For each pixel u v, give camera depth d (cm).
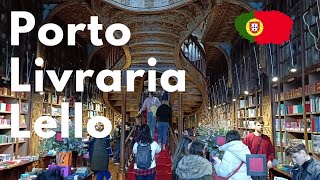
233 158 355
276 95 850
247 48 1154
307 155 292
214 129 759
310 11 623
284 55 770
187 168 349
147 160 534
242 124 1219
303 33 648
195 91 1170
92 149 659
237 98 1294
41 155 853
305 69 634
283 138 777
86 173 537
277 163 679
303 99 641
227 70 1541
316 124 599
